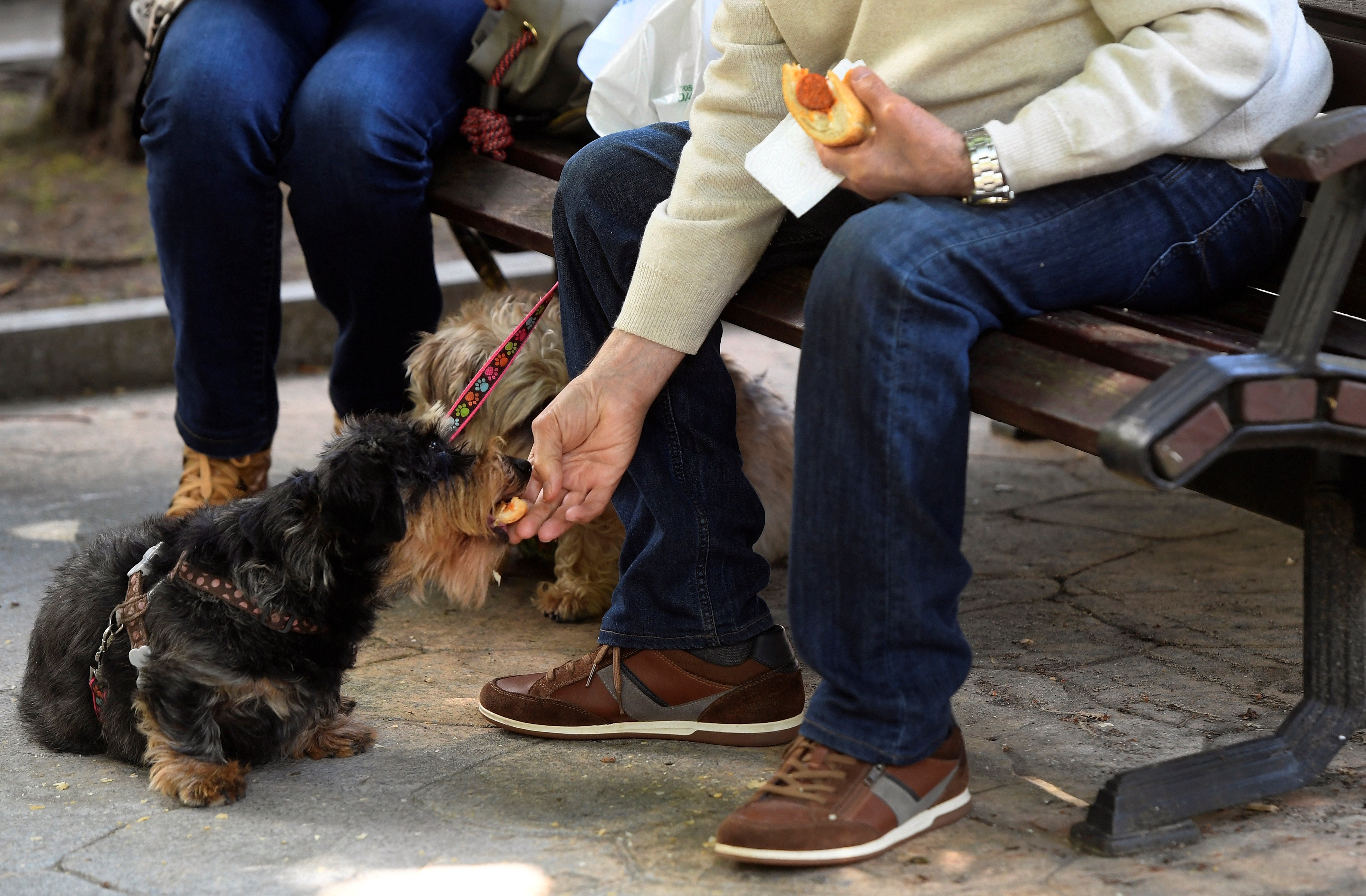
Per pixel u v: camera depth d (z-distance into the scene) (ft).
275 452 16.01
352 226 11.23
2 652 10.37
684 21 10.28
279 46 11.76
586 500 8.27
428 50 11.82
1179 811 6.98
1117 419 6.04
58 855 7.21
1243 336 7.38
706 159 8.00
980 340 6.98
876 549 6.60
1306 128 6.31
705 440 8.29
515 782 8.04
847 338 6.55
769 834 6.67
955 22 7.34
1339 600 7.50
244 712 8.10
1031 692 9.29
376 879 6.84
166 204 11.23
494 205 11.15
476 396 10.27
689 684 8.46
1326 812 7.30
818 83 7.14
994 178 6.85
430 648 10.55
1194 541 12.81
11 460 15.90
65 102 29.12
